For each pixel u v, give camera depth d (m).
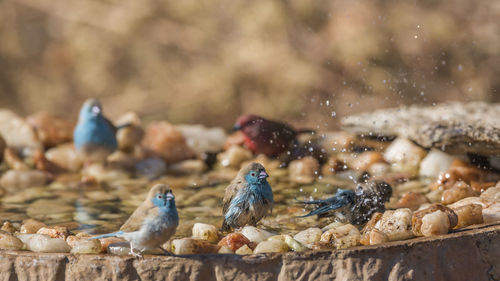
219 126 26.80
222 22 27.52
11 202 10.31
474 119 11.19
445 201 9.20
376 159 12.02
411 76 23.36
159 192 6.29
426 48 23.47
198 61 28.25
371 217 8.43
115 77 29.61
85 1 29.25
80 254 6.55
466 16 23.31
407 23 23.66
